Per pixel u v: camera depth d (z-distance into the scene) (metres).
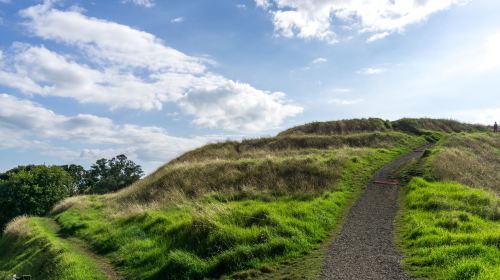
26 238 25.95
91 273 14.86
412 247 12.72
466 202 18.09
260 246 12.95
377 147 42.31
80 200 39.09
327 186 23.48
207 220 15.24
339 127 55.38
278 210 16.92
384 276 10.30
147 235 17.94
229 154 44.25
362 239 14.03
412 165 28.67
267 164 29.12
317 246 13.46
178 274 12.56
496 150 41.66
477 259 10.26
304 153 39.53
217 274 12.25
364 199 20.83
